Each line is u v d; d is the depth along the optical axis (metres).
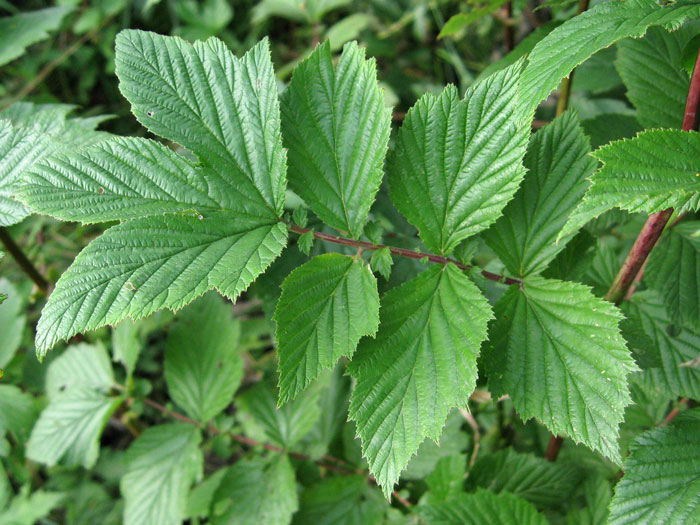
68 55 0.52
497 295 0.22
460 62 0.44
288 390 0.18
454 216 0.20
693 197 0.16
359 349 0.19
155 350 0.44
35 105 0.26
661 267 0.24
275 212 0.19
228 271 0.18
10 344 0.33
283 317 0.18
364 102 0.19
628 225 0.30
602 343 0.19
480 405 0.33
